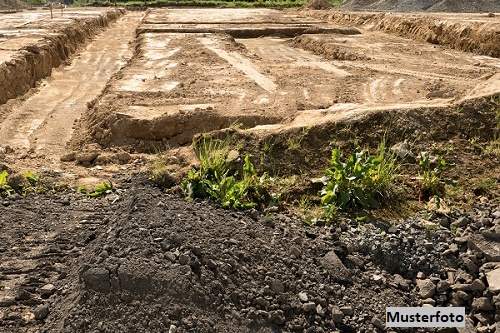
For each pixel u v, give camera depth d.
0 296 4.05
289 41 18.89
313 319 3.93
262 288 3.99
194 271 3.91
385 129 6.21
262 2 39.00
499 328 3.96
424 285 4.35
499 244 4.61
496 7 27.28
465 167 5.82
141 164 7.07
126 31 22.92
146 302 3.68
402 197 5.40
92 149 7.77
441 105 6.57
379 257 4.59
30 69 12.14
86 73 13.84
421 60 13.44
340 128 6.21
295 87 10.10
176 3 38.56
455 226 4.96
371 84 10.45
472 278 4.38
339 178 5.31
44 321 3.81
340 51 14.51
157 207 4.68
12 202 5.59
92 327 3.59
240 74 11.23
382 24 21.20
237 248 4.25
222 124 7.89
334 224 5.00
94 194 5.88
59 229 5.06
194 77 10.87
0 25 18.00
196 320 3.62
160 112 8.27
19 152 7.67
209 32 19.16
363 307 4.11
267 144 6.02
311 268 4.34
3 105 10.18
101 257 3.99
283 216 5.11
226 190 5.25
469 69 12.07
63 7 31.47
